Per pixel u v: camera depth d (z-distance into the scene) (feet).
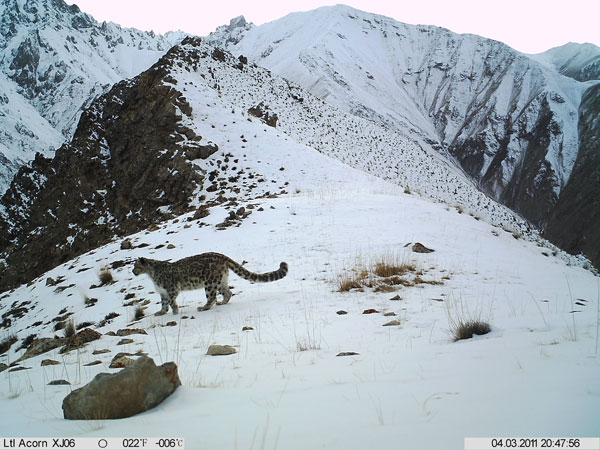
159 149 133.18
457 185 256.11
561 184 562.25
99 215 132.05
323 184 107.65
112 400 11.94
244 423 9.90
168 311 35.06
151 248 63.05
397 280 37.11
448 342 19.24
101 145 152.25
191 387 14.14
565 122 638.94
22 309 55.36
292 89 271.90
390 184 110.01
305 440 8.38
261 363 17.75
